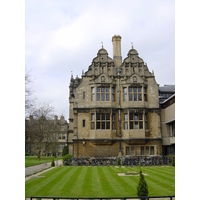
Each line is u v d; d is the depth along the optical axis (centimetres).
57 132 6631
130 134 3303
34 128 5025
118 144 3344
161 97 4181
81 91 3472
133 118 3372
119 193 1338
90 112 3388
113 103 3425
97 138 3266
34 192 1374
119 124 3375
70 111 4375
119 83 3500
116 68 3591
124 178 1884
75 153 3303
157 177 1925
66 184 1636
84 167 2825
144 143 3356
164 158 3325
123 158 3189
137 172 2214
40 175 2105
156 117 3453
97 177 1944
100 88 3419
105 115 3359
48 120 5766
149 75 3569
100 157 3269
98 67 3528
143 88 3450
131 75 3462
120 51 3775
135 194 1306
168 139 3538
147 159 3225
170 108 3331
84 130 3359
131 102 3391
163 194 1295
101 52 3609
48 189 1464
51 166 3036
